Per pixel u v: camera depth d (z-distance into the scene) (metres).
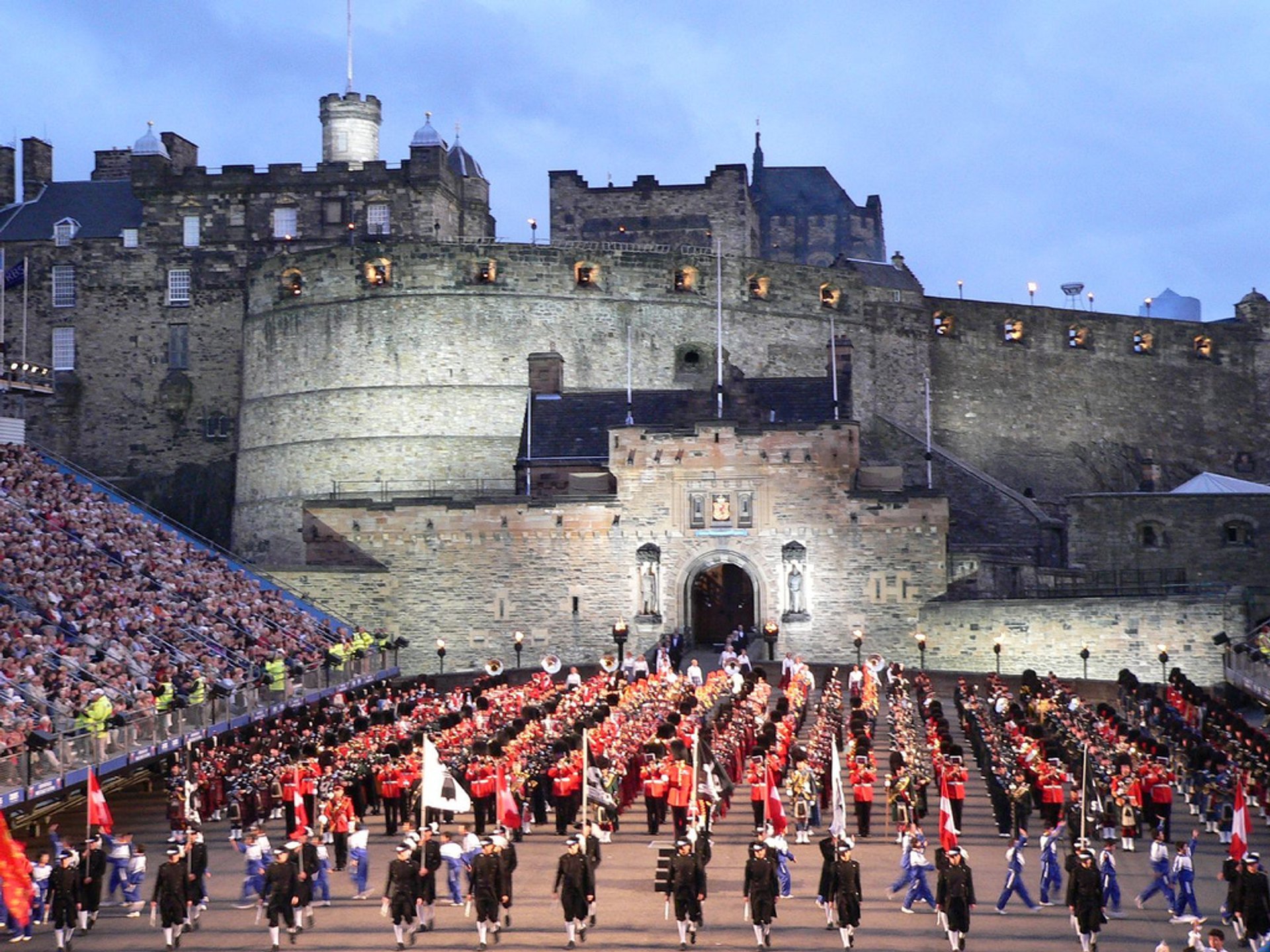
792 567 84.62
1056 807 43.72
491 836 34.72
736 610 88.00
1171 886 35.50
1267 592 79.06
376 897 37.91
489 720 52.84
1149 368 126.06
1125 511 93.62
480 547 86.56
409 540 86.88
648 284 105.56
